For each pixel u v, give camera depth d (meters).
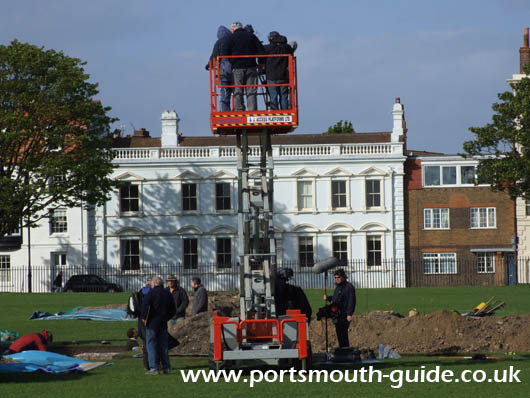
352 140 95.19
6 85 68.75
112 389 20.92
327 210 88.44
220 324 23.14
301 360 24.03
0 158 68.69
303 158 88.50
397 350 33.59
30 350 27.25
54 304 58.62
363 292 70.81
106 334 38.53
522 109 70.38
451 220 88.94
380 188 88.75
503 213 88.69
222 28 26.58
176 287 33.16
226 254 89.12
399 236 88.62
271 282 24.67
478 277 88.38
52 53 70.81
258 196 25.81
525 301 57.75
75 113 70.19
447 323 34.66
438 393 20.31
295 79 26.34
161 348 24.16
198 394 20.09
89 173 70.12
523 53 98.88
